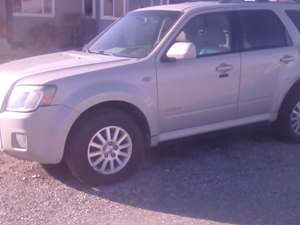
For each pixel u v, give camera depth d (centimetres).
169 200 399
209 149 507
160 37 461
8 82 420
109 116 419
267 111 511
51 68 433
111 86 419
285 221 367
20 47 1347
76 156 411
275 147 515
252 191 414
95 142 418
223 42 483
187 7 487
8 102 413
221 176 443
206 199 401
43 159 405
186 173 449
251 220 369
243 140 533
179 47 443
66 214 375
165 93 446
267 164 470
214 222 365
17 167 459
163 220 368
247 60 487
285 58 509
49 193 409
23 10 1531
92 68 427
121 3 1488
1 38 1309
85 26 1523
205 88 466
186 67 455
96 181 419
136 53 460
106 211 381
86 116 414
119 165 428
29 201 394
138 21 498
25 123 399
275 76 505
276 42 512
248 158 484
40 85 404
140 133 436
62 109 402
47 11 1543
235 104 487
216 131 488
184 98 457
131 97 427
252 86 493
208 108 472
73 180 434
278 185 426
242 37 493
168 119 454
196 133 473
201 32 474
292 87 516
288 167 464
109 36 507
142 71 436
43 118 399
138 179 436
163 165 466
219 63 472
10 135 409
